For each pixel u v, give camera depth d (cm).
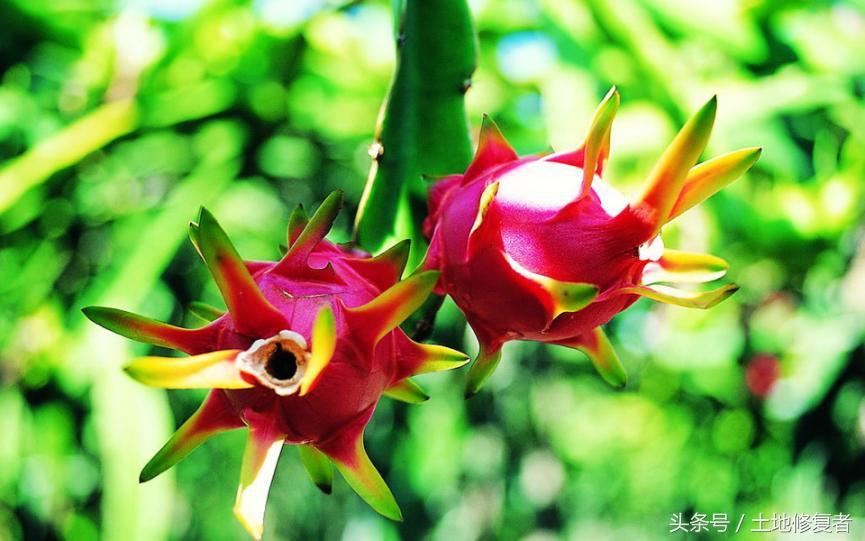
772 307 200
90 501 186
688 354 226
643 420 325
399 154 85
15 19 160
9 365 161
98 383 142
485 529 254
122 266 150
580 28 140
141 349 153
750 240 159
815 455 159
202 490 253
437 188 81
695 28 147
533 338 74
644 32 135
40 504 171
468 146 86
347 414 70
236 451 254
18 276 166
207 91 164
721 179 71
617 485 343
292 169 185
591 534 358
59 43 166
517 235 72
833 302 163
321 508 250
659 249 71
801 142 167
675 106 137
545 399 270
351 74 178
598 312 73
